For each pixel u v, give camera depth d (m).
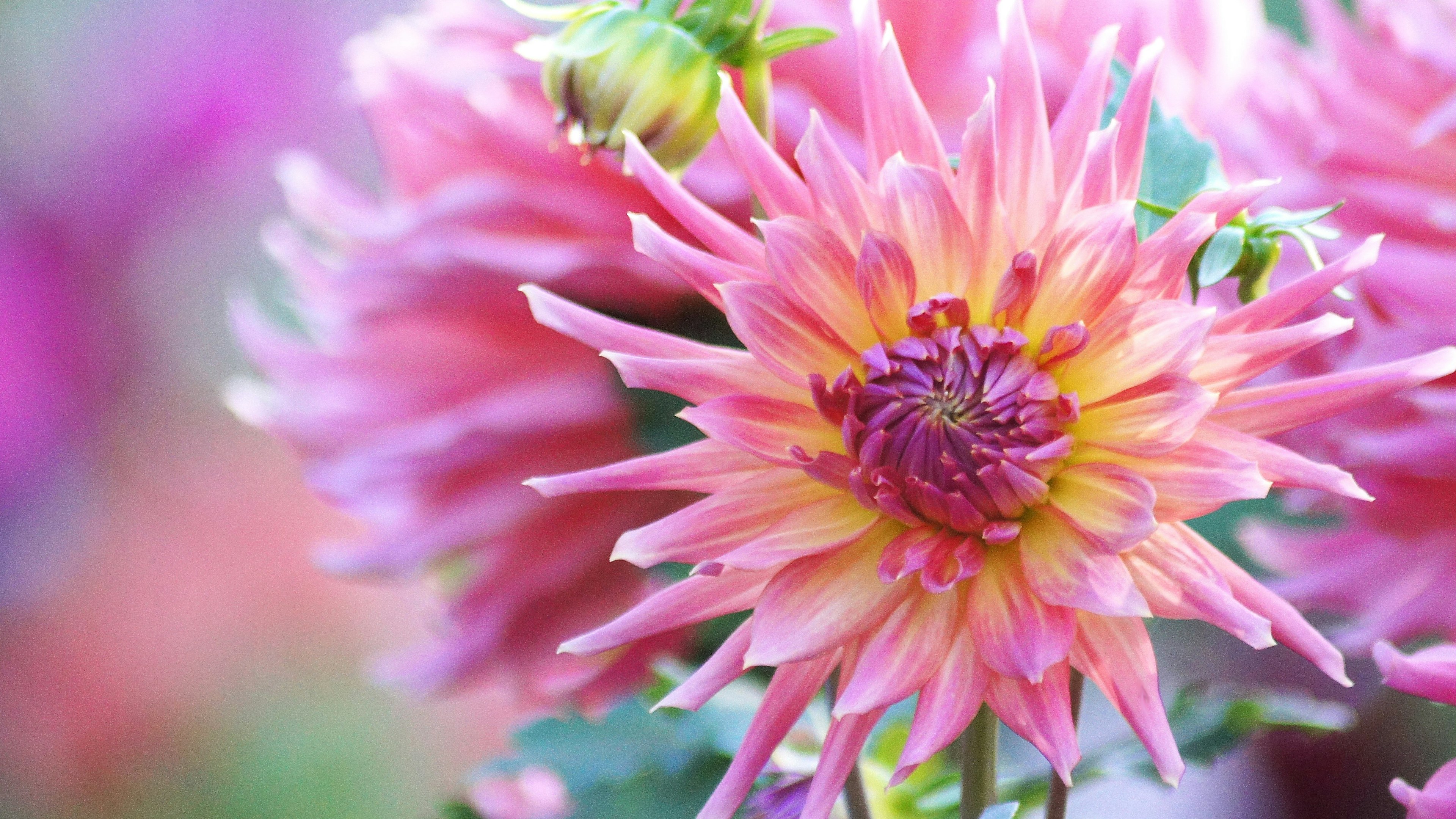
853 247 0.52
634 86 0.55
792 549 0.51
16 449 0.66
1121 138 0.52
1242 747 0.60
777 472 0.52
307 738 0.66
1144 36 0.62
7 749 0.64
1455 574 0.60
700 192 0.63
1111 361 0.52
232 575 0.67
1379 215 0.61
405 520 0.68
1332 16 0.63
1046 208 0.52
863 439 0.52
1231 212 0.51
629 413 0.67
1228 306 0.59
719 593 0.52
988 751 0.54
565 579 0.68
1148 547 0.51
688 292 0.66
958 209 0.52
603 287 0.65
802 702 0.52
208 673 0.66
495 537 0.68
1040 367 0.52
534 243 0.65
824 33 0.56
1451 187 0.61
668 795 0.60
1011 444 0.52
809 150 0.52
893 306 0.52
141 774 0.65
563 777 0.60
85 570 0.65
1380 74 0.62
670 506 0.68
